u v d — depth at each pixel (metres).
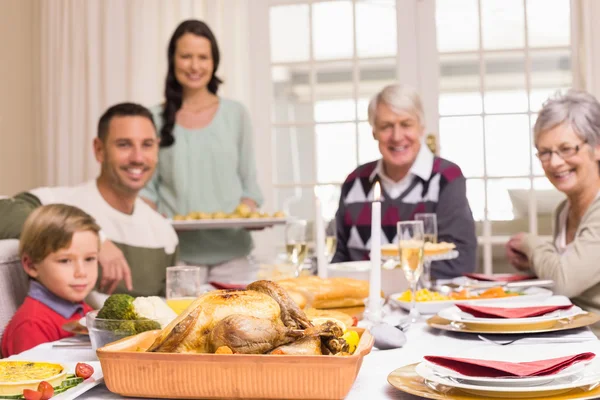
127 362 0.98
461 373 1.00
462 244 2.85
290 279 1.83
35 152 5.29
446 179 2.93
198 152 3.66
